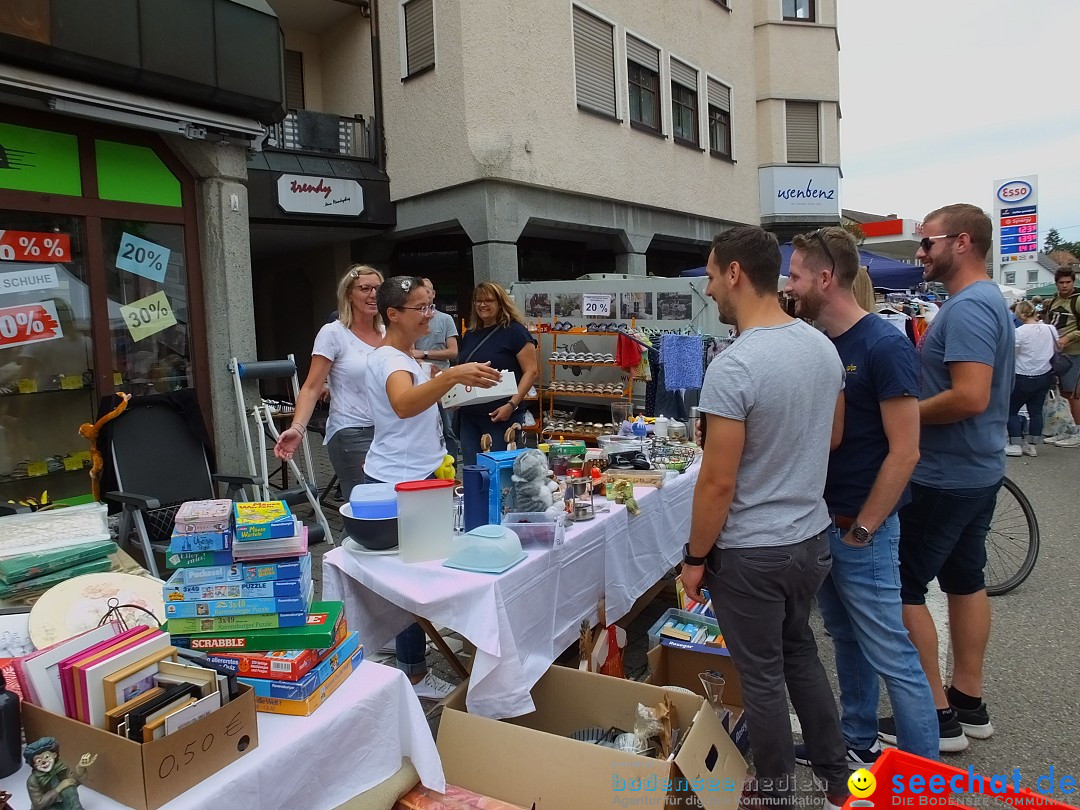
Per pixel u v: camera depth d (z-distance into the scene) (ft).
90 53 13.99
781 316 6.68
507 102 28.86
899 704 7.20
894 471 6.88
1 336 14.37
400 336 8.87
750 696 6.63
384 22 30.60
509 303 15.08
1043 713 9.43
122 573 6.94
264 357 40.57
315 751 5.04
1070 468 24.27
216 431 17.49
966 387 7.73
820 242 7.35
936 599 14.06
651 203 37.50
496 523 8.34
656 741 7.00
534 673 7.38
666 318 24.50
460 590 6.85
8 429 14.76
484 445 10.41
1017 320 29.81
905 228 57.77
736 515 6.49
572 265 40.75
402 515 7.50
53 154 14.66
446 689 9.30
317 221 28.94
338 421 11.78
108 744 4.23
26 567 7.03
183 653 5.13
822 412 6.50
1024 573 13.58
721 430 6.22
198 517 5.39
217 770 4.49
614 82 34.78
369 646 8.11
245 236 17.69
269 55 17.15
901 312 34.06
